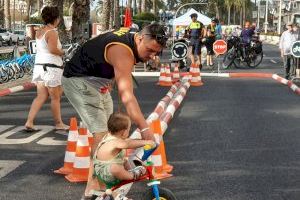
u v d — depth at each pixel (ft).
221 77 67.51
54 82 30.14
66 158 23.03
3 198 19.79
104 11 97.60
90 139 22.52
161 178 22.29
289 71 63.31
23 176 22.56
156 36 15.90
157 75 68.28
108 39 16.83
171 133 31.53
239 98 47.29
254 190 20.90
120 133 16.06
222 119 36.35
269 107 42.09
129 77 16.08
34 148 27.35
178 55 70.44
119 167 15.53
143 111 39.91
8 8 206.69
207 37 81.05
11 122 34.42
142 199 15.70
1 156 25.71
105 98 18.74
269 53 127.85
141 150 18.65
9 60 65.10
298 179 22.45
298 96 49.03
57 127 31.48
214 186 21.38
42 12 29.55
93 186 18.51
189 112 39.17
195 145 28.48
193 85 57.41
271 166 24.43
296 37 62.34
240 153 26.76
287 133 31.83
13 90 50.65
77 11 86.58
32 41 68.59
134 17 176.55
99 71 17.66
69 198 19.86
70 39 90.02
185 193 20.48
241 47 80.69
